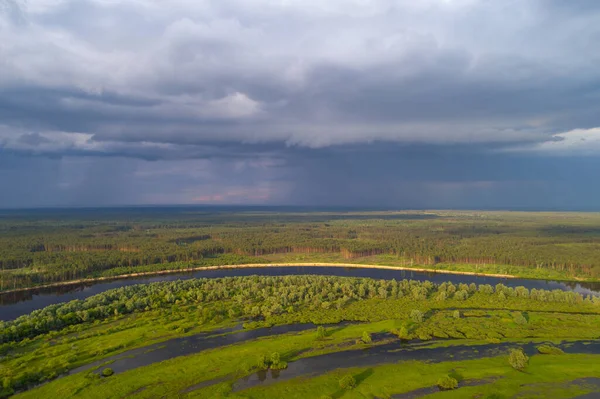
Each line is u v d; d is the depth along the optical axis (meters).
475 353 119.19
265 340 129.75
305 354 118.69
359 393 95.31
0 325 136.50
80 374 105.50
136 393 95.94
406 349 122.50
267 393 95.19
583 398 91.88
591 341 129.25
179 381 101.75
